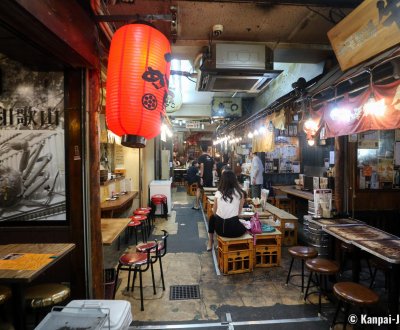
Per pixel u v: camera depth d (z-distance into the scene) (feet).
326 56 17.39
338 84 12.44
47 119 10.39
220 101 39.22
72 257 10.46
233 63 13.69
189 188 45.01
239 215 16.85
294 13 12.20
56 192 10.44
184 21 12.82
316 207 15.83
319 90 14.23
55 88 10.35
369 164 17.57
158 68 8.13
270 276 15.14
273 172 33.47
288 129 33.32
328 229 13.08
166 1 11.20
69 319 6.74
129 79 7.89
